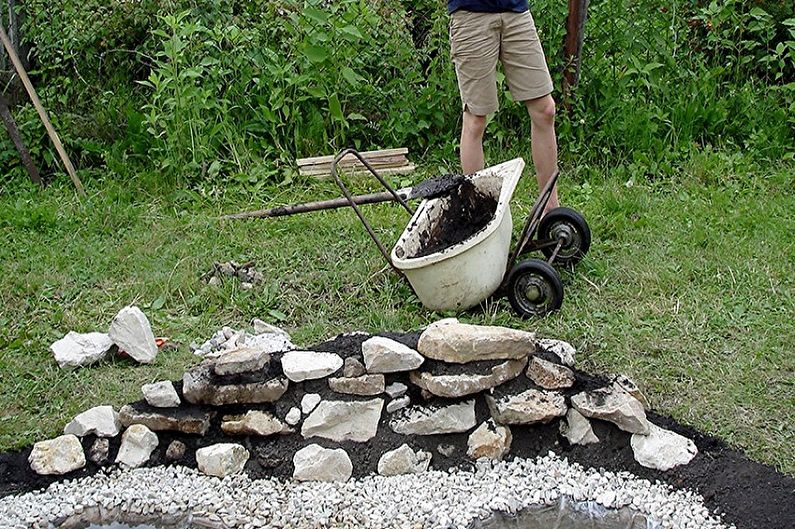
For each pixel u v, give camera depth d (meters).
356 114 6.87
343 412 4.03
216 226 5.89
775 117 7.04
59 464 3.97
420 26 7.66
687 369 4.29
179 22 6.72
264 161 6.71
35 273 5.35
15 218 5.97
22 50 7.60
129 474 3.98
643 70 6.75
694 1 7.45
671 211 5.91
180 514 3.79
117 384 4.32
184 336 4.73
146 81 7.07
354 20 6.88
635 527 3.65
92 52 7.47
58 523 3.75
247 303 4.98
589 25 6.86
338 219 5.89
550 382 4.05
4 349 4.64
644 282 5.03
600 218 5.78
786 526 3.54
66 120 7.10
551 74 6.72
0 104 6.59
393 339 4.22
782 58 7.39
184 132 6.57
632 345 4.46
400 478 3.92
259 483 3.93
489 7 5.13
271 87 6.88
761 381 4.21
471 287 4.62
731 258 5.27
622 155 6.71
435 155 6.89
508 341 4.03
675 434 3.95
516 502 3.79
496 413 4.00
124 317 4.49
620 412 3.92
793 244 5.42
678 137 6.89
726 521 3.62
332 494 3.85
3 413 4.21
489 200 5.07
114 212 6.07
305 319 4.88
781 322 4.64
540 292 4.65
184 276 5.25
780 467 3.77
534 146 5.45
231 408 4.09
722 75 7.40
